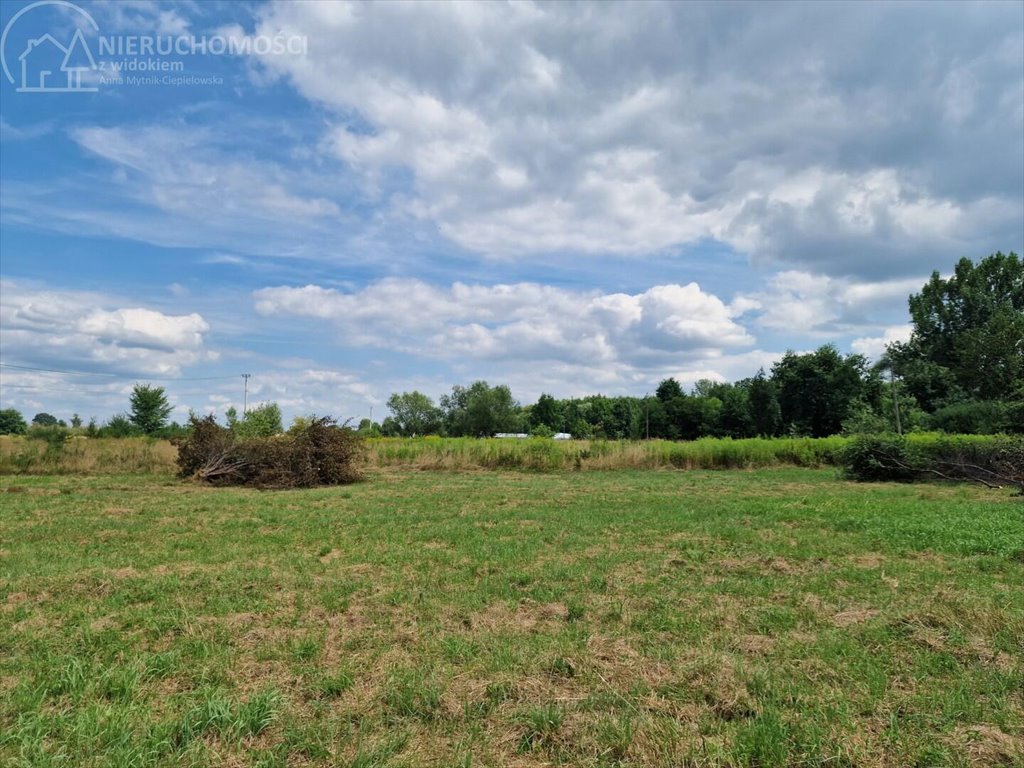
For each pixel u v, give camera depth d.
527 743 3.65
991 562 8.09
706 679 4.41
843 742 3.55
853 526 11.03
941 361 58.41
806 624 5.73
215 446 21.25
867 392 52.09
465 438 33.09
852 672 4.56
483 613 6.16
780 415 56.22
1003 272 59.41
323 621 5.87
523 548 9.22
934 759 3.42
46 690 4.31
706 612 6.04
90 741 3.59
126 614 6.03
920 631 5.39
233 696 4.23
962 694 4.20
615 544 9.65
